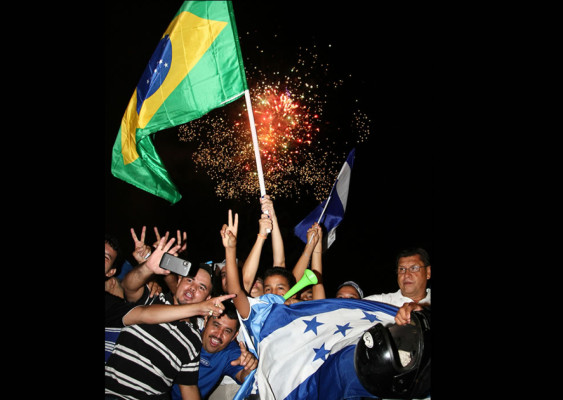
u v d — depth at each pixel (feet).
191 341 9.35
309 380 9.04
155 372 8.91
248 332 10.23
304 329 9.59
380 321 9.79
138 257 10.82
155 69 11.29
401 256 11.49
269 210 11.64
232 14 11.07
